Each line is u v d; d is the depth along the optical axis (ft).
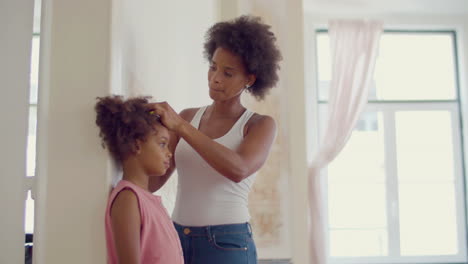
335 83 16.71
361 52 16.72
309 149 17.11
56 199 3.72
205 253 4.41
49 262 3.69
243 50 4.50
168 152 3.81
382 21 16.90
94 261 3.70
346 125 16.51
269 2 12.71
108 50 3.79
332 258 17.17
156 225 3.61
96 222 3.71
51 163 3.74
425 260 17.19
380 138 17.61
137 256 3.34
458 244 17.30
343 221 17.33
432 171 17.56
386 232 17.26
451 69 17.98
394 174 17.48
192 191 4.55
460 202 17.44
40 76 3.76
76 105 3.77
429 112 17.76
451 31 18.02
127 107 3.53
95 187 3.72
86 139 3.75
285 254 12.11
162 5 5.92
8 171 4.13
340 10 17.10
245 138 4.48
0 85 4.15
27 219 5.96
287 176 12.33
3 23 4.16
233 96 4.65
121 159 3.75
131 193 3.47
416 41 17.99
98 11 3.80
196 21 8.30
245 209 4.70
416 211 17.42
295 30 12.62
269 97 12.49
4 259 4.07
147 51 5.17
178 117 3.85
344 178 17.46
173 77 6.55
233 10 12.22
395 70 17.93
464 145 17.61
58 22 3.80
